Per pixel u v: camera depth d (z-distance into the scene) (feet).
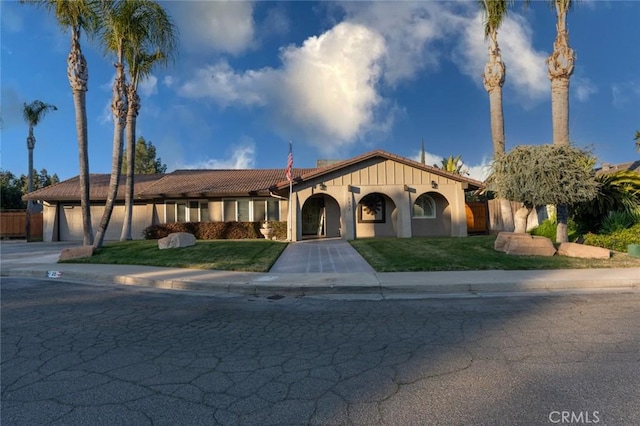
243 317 20.17
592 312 19.52
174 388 11.55
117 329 18.10
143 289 29.19
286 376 12.31
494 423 9.27
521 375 11.94
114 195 50.16
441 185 62.49
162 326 18.56
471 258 35.47
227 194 71.26
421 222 67.77
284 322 19.04
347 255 42.45
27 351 15.07
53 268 38.55
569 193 35.81
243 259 39.37
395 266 33.24
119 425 9.50
